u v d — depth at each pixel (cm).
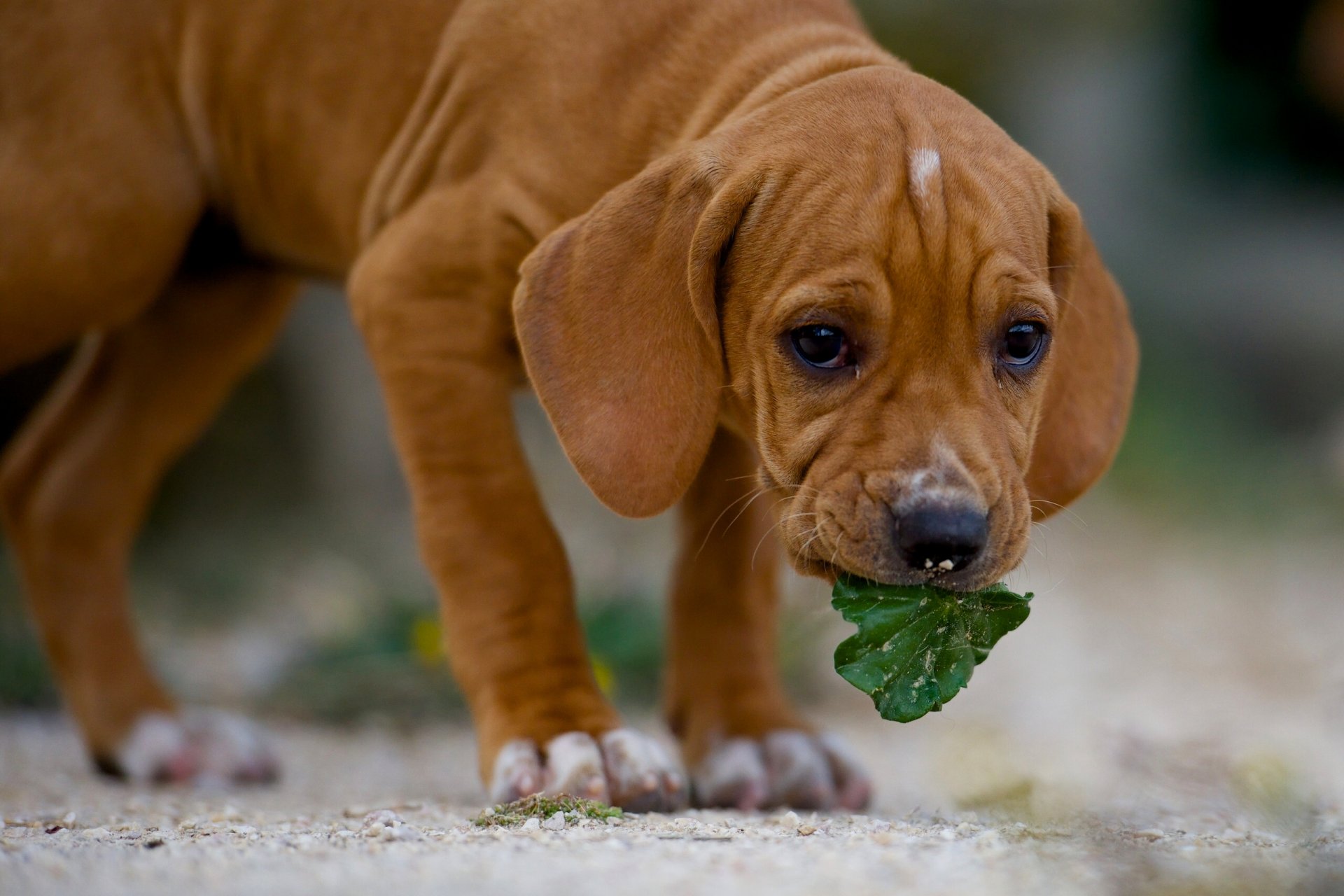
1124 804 680
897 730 1112
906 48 2005
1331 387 2284
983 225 598
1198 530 1938
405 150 718
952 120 629
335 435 1742
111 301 776
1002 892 435
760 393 620
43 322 770
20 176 752
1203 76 2567
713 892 425
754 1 706
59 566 875
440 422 672
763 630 759
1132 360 697
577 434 607
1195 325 2302
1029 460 636
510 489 673
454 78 702
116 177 758
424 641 1204
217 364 902
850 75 639
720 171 619
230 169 788
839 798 730
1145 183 2367
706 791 722
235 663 1327
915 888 434
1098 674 1313
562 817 588
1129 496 1994
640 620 1280
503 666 662
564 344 611
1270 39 2580
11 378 1500
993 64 2089
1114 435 689
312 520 1711
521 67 688
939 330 591
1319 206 2592
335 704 1168
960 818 622
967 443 580
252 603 1545
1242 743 904
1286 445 2206
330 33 743
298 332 1725
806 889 430
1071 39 2170
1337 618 1532
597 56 685
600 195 670
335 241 783
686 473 614
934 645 582
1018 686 1273
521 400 1789
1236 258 2411
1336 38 2531
